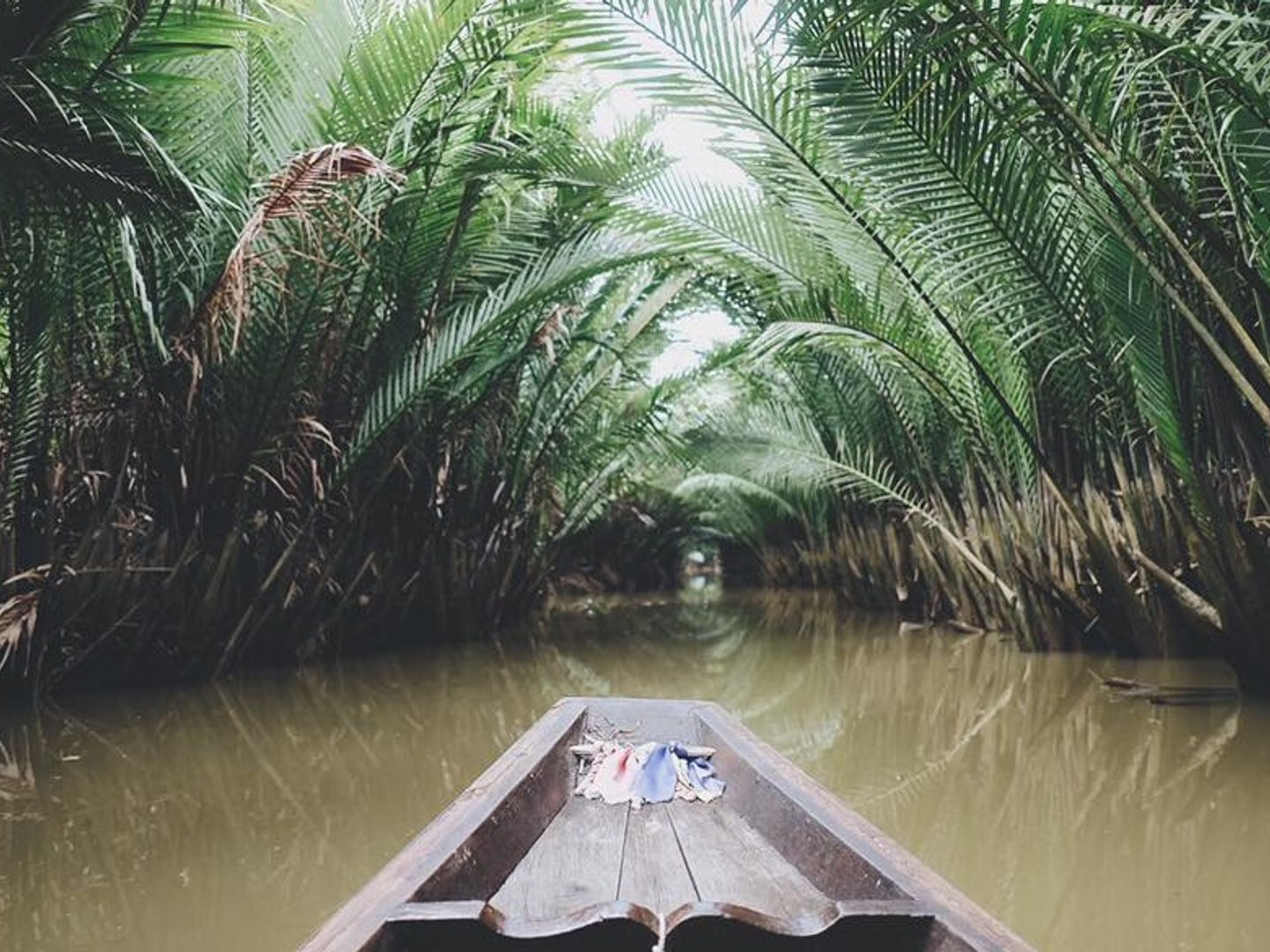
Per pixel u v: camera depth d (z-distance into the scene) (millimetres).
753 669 8070
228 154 6301
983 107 4648
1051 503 7207
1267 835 3268
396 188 6535
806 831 2527
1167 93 4160
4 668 5926
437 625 9281
